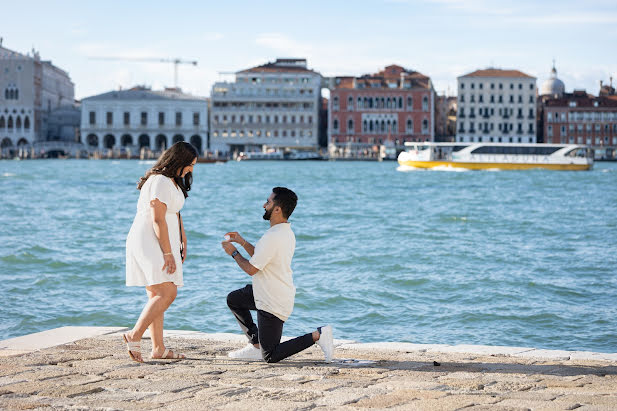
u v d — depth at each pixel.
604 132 164.00
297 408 6.52
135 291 19.62
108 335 10.05
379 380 7.66
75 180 85.44
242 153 165.25
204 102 171.00
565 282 21.19
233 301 8.97
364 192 68.44
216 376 7.80
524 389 7.29
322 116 178.38
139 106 171.00
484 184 80.69
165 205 8.62
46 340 9.73
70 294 19.20
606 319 16.72
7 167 122.94
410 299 19.00
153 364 8.42
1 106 168.75
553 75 191.25
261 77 168.75
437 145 110.81
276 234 8.66
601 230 35.53
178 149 8.73
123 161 159.50
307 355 9.20
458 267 23.84
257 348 8.90
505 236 33.09
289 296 8.73
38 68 173.50
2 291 19.45
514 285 20.69
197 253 26.61
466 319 16.88
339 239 31.95
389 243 30.36
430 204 53.91
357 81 163.88
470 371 8.10
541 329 16.03
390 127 162.62
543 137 167.25
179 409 6.49
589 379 7.69
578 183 82.19
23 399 6.77
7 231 33.47
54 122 183.50
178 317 16.70
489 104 165.88
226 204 53.94
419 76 165.62
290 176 100.25
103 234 32.69
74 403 6.66
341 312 17.64
